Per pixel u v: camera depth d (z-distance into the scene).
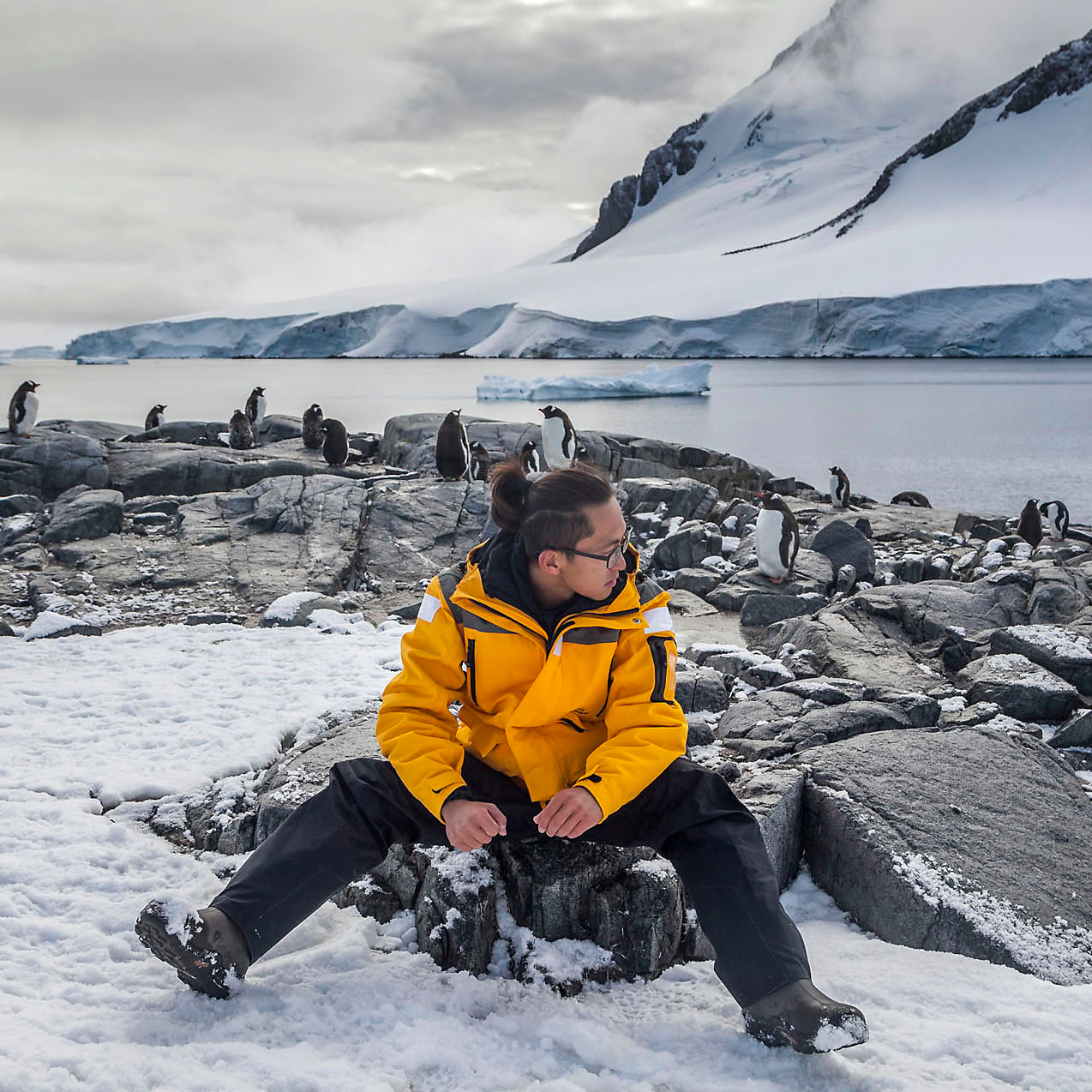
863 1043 1.75
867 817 2.57
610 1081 1.68
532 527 1.93
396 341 151.38
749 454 30.27
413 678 2.07
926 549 7.95
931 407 49.38
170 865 2.59
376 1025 1.84
